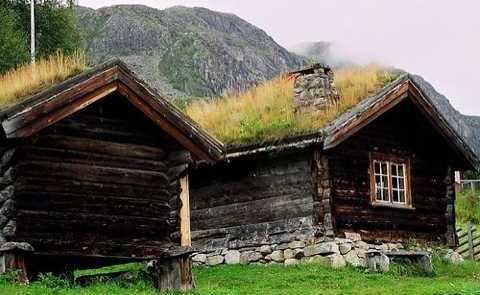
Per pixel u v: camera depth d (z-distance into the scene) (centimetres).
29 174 1509
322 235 2286
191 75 19650
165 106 1659
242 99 2656
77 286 1528
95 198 1580
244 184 2461
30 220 1497
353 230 2344
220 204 2502
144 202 1644
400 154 2539
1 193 1496
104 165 1606
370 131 2462
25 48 4262
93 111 1611
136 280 1692
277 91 2611
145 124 1672
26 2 4781
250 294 1647
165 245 1658
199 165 2470
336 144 2258
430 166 2639
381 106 2366
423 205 2584
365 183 2408
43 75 1683
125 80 1603
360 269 2192
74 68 1700
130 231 1614
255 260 2395
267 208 2403
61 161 1552
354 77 2556
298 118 2381
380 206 2430
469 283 1900
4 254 1437
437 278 2142
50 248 1509
